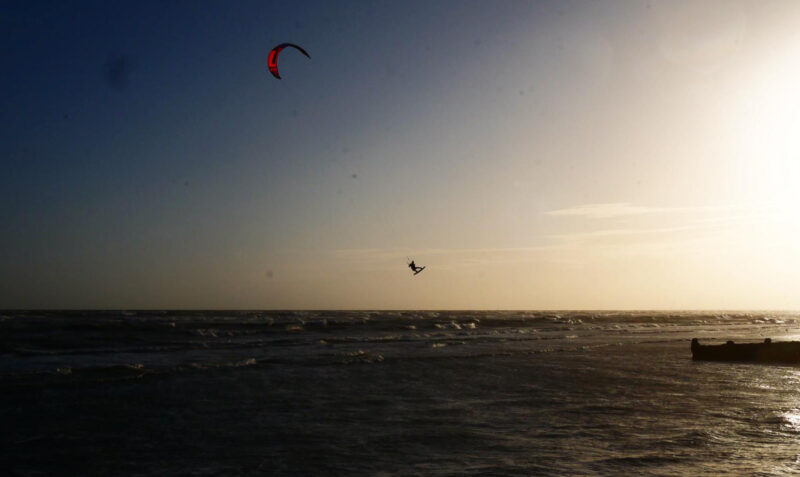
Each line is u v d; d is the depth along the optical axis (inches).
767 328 2807.6
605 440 445.1
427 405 595.5
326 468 374.3
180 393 654.5
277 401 612.7
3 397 613.0
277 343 1355.8
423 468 370.9
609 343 1518.2
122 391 662.5
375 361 977.5
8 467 380.2
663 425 501.4
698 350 1106.7
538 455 402.3
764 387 738.8
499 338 1660.9
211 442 442.9
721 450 414.6
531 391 687.1
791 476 352.5
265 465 382.0
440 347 1314.0
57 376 745.0
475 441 443.8
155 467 380.2
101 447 428.8
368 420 522.3
